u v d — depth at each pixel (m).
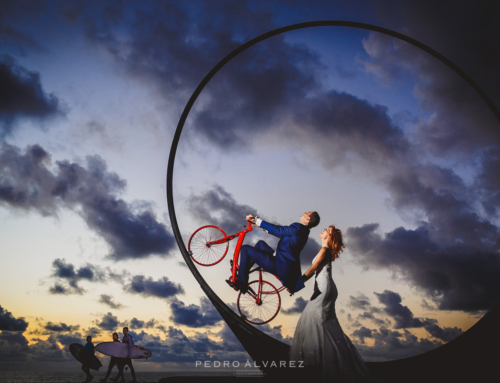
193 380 6.20
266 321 6.90
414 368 6.38
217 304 6.83
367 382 5.68
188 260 7.10
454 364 6.45
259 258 6.89
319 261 6.26
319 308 5.98
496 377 6.31
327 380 5.60
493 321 6.66
